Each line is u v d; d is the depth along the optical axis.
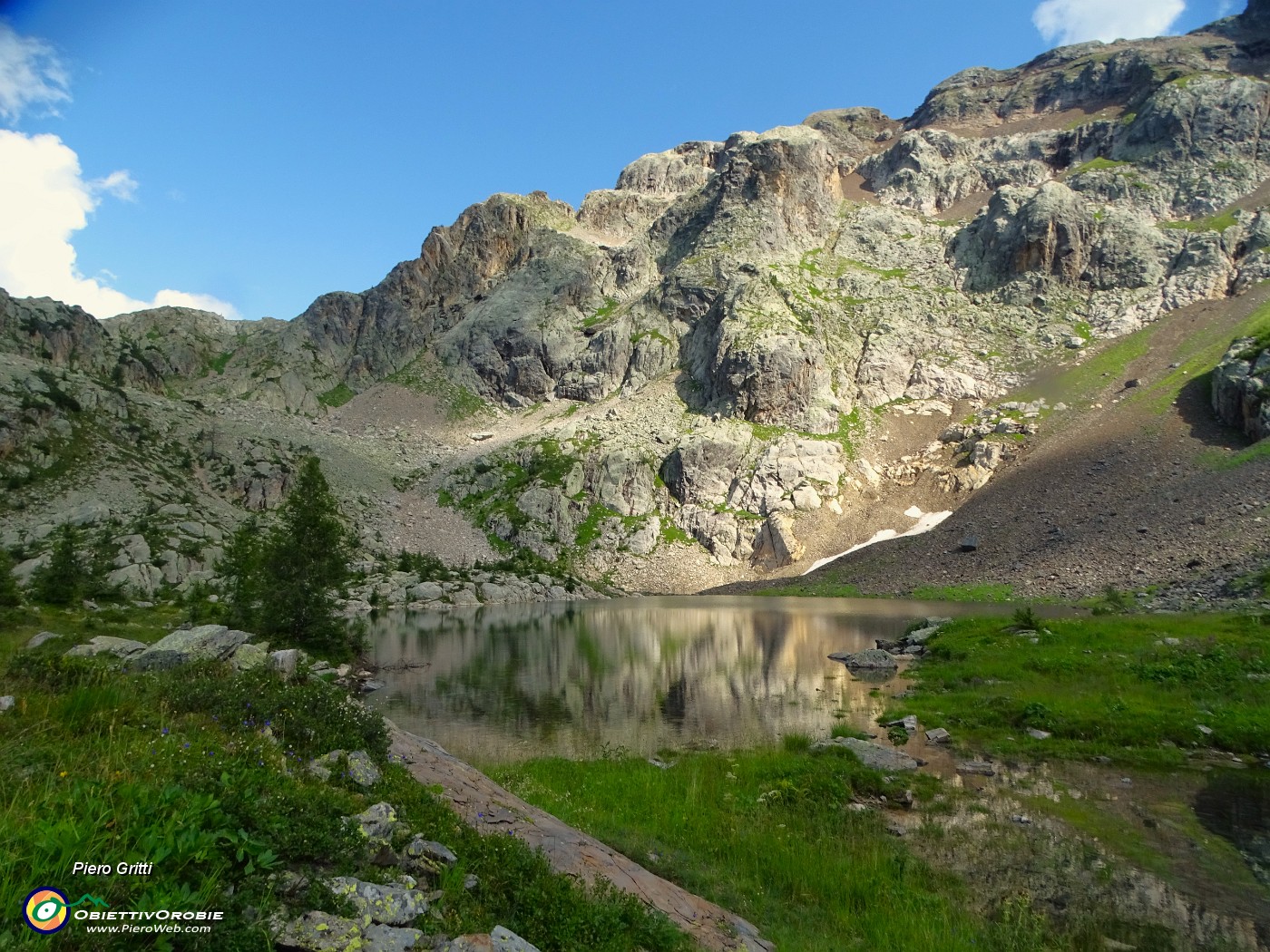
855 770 19.28
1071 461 108.81
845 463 142.12
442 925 7.20
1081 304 165.00
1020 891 12.88
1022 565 83.25
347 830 7.80
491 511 147.62
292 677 17.02
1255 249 152.62
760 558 130.50
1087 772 19.89
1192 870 13.69
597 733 26.73
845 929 11.37
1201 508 73.19
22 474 84.62
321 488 49.34
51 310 150.38
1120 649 32.50
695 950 9.27
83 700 10.86
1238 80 190.88
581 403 194.50
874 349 165.62
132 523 82.31
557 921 8.48
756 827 15.70
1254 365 99.44
